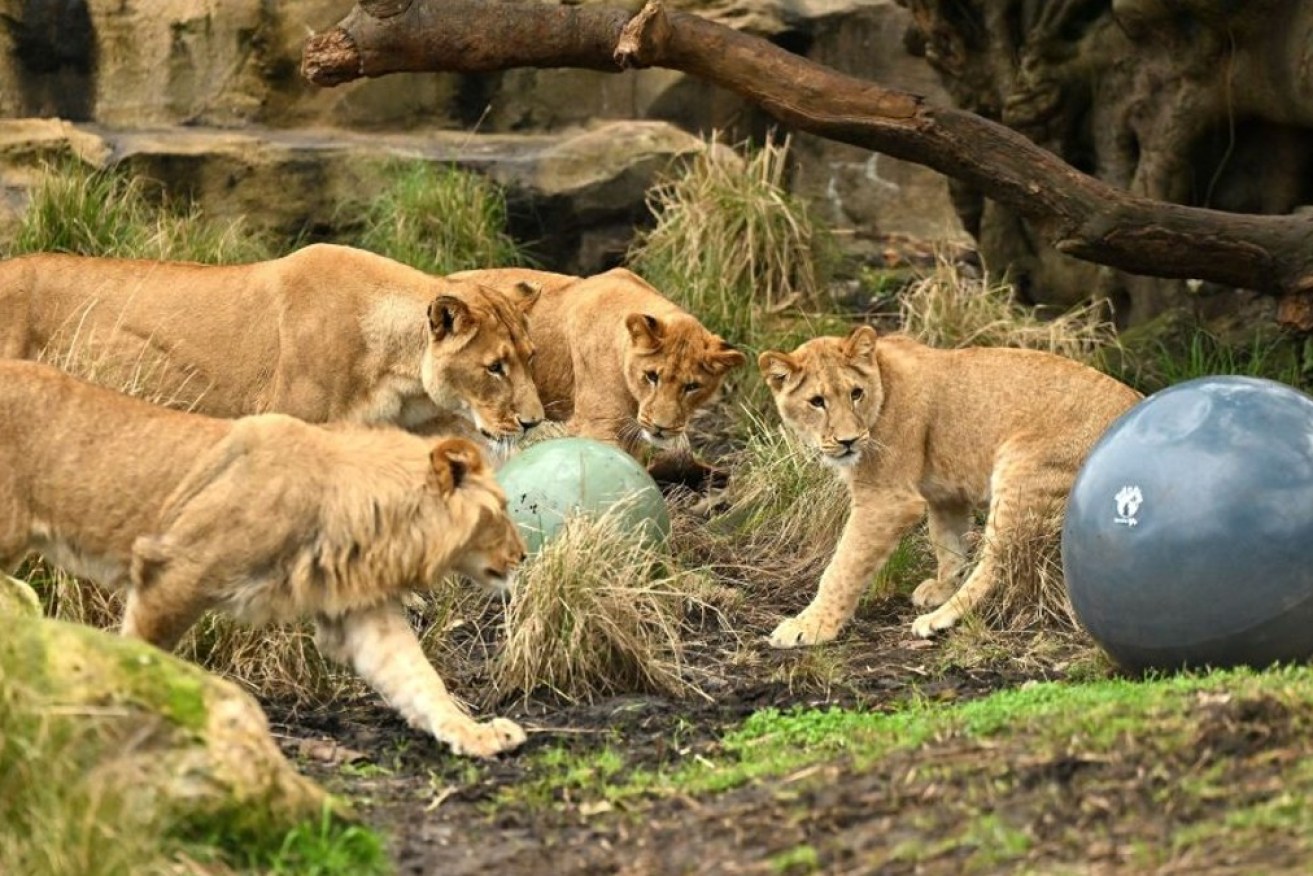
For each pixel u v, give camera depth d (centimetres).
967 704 1039
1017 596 1309
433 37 1479
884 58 2236
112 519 1033
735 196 1933
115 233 1855
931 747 920
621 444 1572
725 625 1316
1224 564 1016
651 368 1511
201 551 1007
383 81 2173
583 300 1589
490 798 954
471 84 2195
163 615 1018
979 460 1320
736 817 873
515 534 1053
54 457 1038
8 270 1403
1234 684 938
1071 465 1307
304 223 2039
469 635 1280
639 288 1591
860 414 1288
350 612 1040
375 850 834
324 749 1031
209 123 2155
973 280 1939
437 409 1432
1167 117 1739
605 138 2098
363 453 1023
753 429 1730
